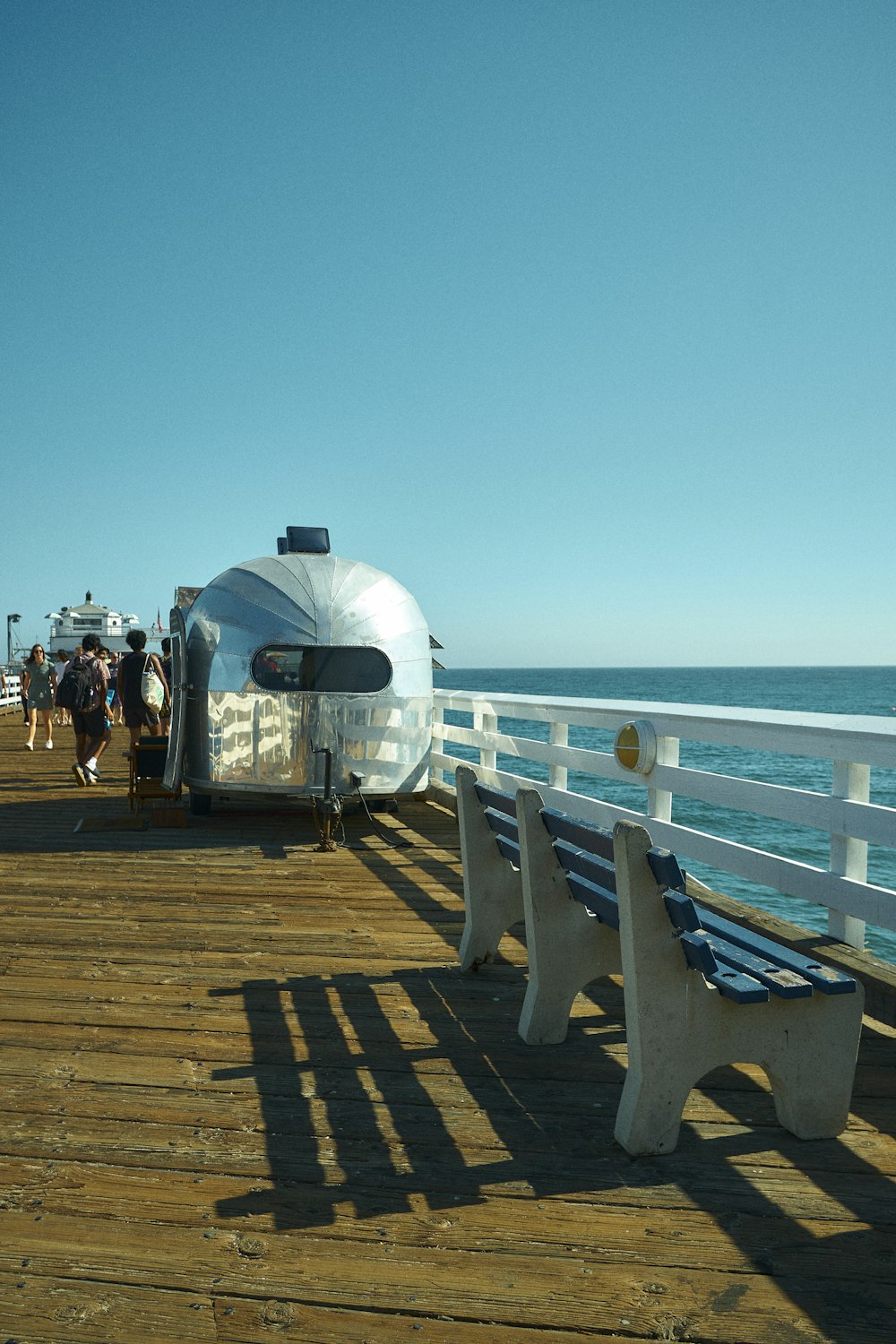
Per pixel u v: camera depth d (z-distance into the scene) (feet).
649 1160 10.61
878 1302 8.23
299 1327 7.91
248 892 23.09
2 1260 8.75
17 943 18.92
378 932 19.75
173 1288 8.36
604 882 12.08
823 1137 11.12
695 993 10.80
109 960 17.83
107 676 42.60
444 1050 13.70
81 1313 8.06
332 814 28.89
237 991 16.12
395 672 31.40
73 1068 13.01
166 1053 13.56
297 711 30.42
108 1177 10.19
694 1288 8.39
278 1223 9.34
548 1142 11.02
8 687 112.68
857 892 15.14
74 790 41.04
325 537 34.24
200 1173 10.28
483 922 17.07
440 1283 8.44
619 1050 13.75
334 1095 12.24
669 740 21.54
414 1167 10.42
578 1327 7.91
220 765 30.86
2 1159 10.59
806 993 10.18
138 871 25.48
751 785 18.06
